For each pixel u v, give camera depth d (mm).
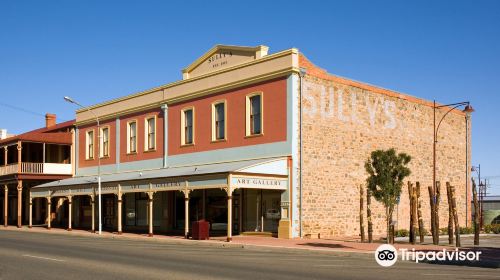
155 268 14117
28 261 15906
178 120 33125
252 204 28359
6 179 42188
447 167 36188
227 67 30062
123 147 37812
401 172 22328
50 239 27625
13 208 51312
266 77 27719
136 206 36844
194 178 26656
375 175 22594
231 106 29625
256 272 13344
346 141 29156
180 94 33000
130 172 36375
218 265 15047
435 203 23391
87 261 15953
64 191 37000
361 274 13148
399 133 32594
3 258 16828
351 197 29156
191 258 17312
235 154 29094
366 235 29062
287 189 26359
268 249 21547
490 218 53312
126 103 37844
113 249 21031
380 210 30984
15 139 41125
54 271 13438
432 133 35156
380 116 31469
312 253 19953
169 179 28250
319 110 27859
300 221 26531
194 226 26047
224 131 29922
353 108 29812
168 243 25578
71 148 43250
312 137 27375
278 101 27172
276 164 26172
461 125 38000
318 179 27500
